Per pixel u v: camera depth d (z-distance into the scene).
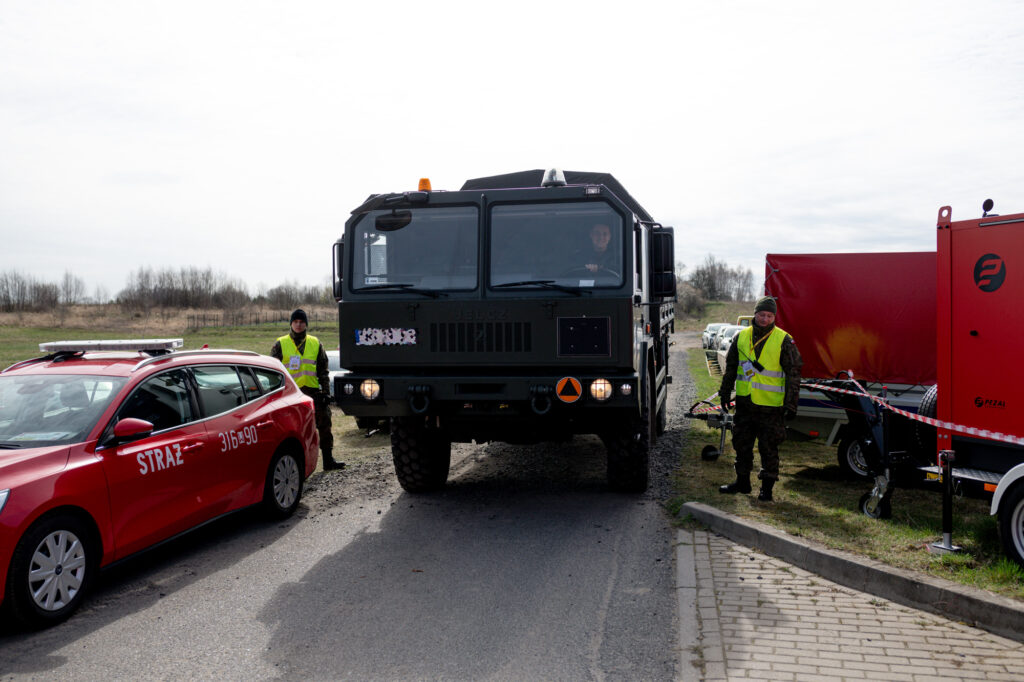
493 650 4.18
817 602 4.71
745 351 7.25
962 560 5.05
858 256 8.92
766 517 6.36
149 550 5.61
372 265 6.96
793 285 9.16
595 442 11.34
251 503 6.66
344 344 6.97
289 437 7.25
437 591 5.11
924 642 4.10
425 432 7.70
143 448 5.48
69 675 3.95
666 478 8.42
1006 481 4.99
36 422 5.27
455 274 6.80
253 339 54.12
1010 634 4.14
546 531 6.49
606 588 5.10
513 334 6.62
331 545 6.25
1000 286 5.27
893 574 4.73
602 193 6.54
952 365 5.55
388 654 4.15
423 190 7.02
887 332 8.82
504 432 7.27
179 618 4.72
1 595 4.35
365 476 9.03
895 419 7.07
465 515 7.11
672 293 7.52
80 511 4.91
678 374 24.09
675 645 4.20
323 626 4.55
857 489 7.65
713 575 5.23
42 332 61.69
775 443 7.05
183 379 6.21
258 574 5.54
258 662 4.08
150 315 82.56
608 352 6.48
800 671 3.79
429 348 6.79
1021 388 5.19
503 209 6.75
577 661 4.03
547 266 6.65
